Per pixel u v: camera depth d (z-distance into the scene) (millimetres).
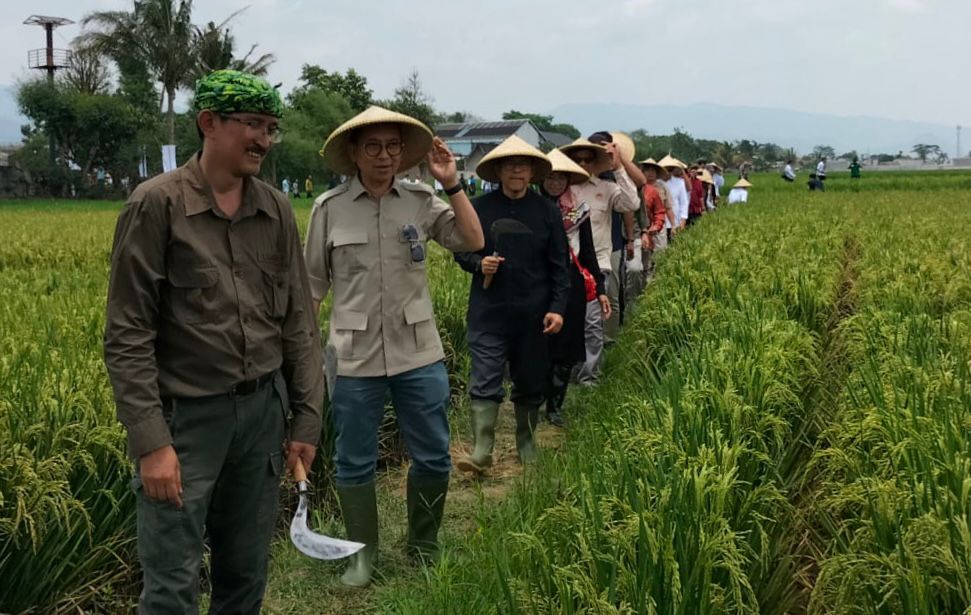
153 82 67750
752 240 12266
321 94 71250
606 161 8352
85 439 4328
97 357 5461
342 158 4680
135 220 2963
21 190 58844
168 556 3102
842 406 4766
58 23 69000
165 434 2992
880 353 5359
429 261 12070
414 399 4750
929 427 3848
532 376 6398
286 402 3410
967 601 2799
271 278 3258
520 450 6652
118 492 4406
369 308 4633
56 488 3836
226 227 3127
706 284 8336
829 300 7996
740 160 133375
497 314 6215
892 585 2945
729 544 3055
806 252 10625
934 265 8477
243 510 3400
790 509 3920
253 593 3547
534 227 6188
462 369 8078
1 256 14812
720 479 3449
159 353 3123
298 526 3377
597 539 3225
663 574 2980
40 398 4492
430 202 4797
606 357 8773
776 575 3570
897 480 3408
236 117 2996
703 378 4828
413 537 4980
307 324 3479
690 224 20562
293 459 3482
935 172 90750
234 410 3188
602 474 3748
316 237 4746
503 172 6168
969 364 4977
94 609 4320
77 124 58688
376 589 4676
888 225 15523
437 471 4867
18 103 58312
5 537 3922
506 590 3064
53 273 10734
